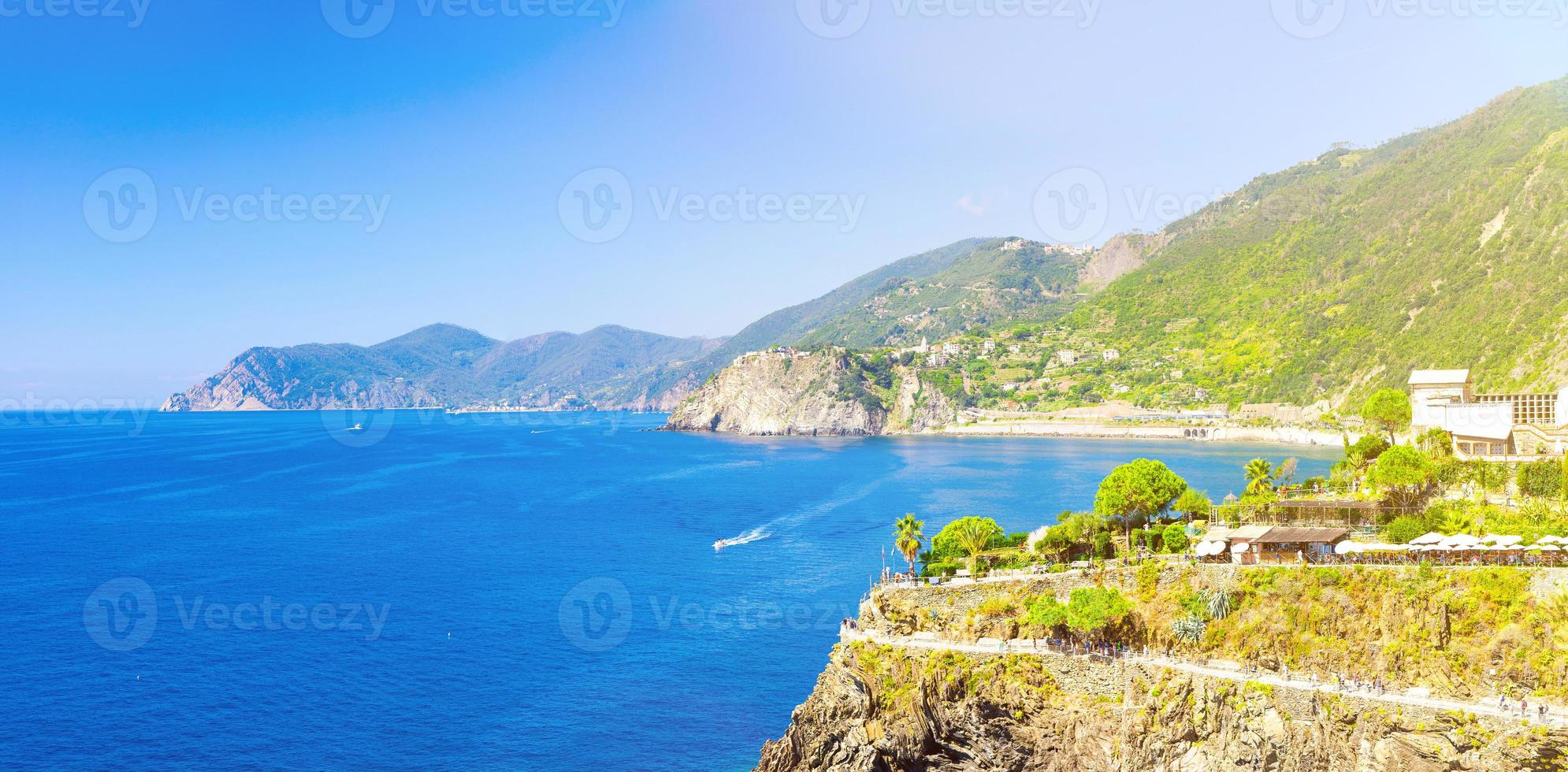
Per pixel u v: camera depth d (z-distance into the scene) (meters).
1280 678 85.94
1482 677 82.12
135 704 119.56
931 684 93.25
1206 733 85.56
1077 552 110.44
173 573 188.88
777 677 126.69
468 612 157.88
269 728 112.56
